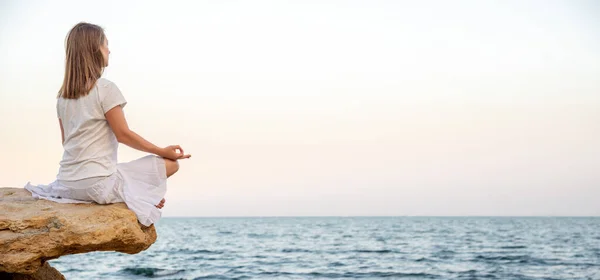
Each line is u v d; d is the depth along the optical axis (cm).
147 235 525
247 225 9044
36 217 478
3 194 547
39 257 477
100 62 498
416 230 6203
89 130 488
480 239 4197
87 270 2028
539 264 2244
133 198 504
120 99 488
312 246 3425
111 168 503
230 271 2016
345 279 1805
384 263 2331
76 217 481
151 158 520
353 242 3856
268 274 1927
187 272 1977
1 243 464
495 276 1862
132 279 1777
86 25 492
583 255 2664
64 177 504
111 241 485
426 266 2202
